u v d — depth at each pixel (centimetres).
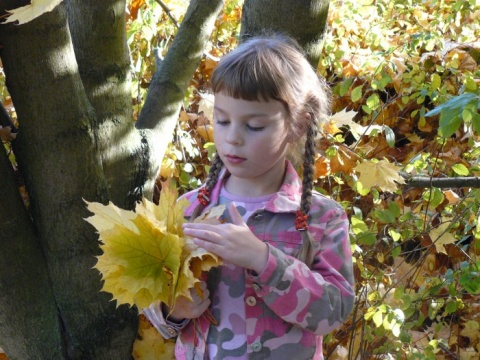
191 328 158
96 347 179
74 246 174
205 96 255
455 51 339
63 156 169
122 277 137
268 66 145
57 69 163
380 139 324
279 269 142
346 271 157
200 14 215
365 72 322
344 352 242
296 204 158
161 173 250
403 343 258
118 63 183
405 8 403
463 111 182
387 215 246
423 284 268
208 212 148
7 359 202
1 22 156
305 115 158
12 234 170
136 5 293
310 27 191
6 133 171
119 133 184
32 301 174
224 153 149
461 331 295
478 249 292
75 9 178
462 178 257
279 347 151
